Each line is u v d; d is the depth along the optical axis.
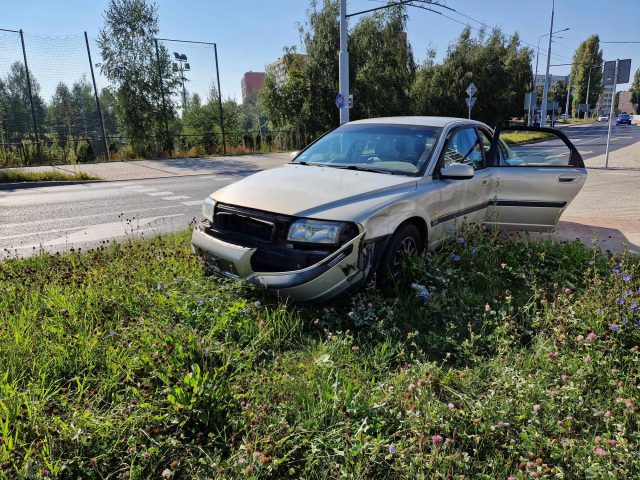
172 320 3.48
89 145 20.05
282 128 29.92
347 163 4.90
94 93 20.41
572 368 2.96
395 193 4.15
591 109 109.38
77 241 6.78
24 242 6.72
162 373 2.83
